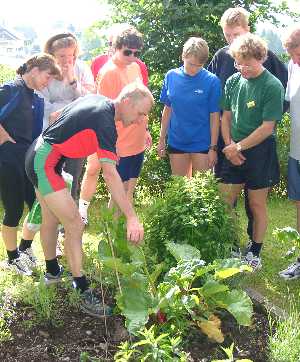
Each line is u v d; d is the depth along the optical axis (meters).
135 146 3.68
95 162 3.83
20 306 2.83
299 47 3.03
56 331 2.67
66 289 3.00
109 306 2.84
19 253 3.36
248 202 3.56
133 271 2.70
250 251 3.52
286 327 2.55
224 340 2.63
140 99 2.48
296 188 3.36
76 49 3.49
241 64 3.13
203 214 2.87
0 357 2.47
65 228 2.79
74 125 2.51
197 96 3.60
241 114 3.30
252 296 3.03
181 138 3.74
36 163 2.68
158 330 2.59
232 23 3.54
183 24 5.32
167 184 3.17
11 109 2.98
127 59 3.51
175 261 2.89
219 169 3.81
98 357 2.50
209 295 2.60
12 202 3.12
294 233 2.89
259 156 3.29
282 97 3.16
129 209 2.56
